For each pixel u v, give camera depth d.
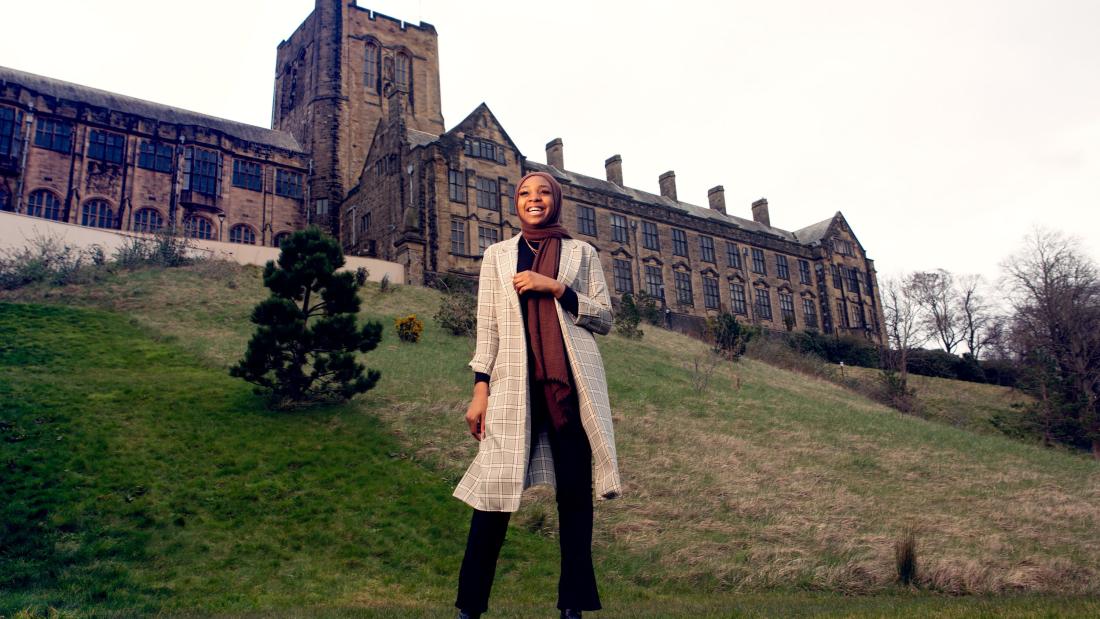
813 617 4.96
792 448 20.36
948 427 31.17
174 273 33.19
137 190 46.31
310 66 58.59
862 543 12.53
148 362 21.39
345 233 53.22
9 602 7.46
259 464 14.16
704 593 10.23
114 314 26.55
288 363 21.12
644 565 11.34
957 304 75.00
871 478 18.25
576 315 3.23
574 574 2.92
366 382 18.94
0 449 13.17
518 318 3.20
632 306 42.72
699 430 21.08
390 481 14.09
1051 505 16.92
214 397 18.23
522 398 3.07
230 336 25.45
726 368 36.44
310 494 13.12
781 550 11.84
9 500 11.20
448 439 16.73
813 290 70.00
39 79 46.38
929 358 58.03
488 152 48.69
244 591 9.11
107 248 34.19
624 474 15.87
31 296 27.58
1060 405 35.62
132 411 16.30
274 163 52.97
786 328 65.00
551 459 3.10
